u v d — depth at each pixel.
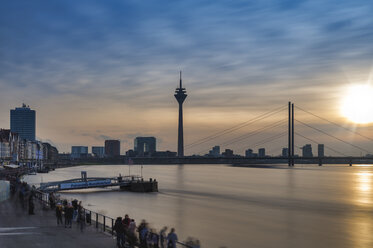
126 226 28.22
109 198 97.31
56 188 102.94
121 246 27.31
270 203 95.75
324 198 111.94
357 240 52.59
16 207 45.62
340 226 63.06
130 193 111.06
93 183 110.31
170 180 194.00
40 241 28.86
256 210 81.50
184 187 144.62
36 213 41.44
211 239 51.66
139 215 70.50
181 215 71.75
